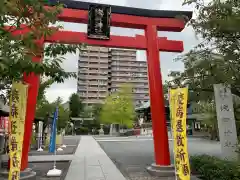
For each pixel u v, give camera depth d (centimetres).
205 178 796
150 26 1002
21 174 789
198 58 738
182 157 628
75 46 555
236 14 641
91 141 2777
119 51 9150
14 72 449
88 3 945
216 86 805
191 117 3275
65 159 1303
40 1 501
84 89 8725
